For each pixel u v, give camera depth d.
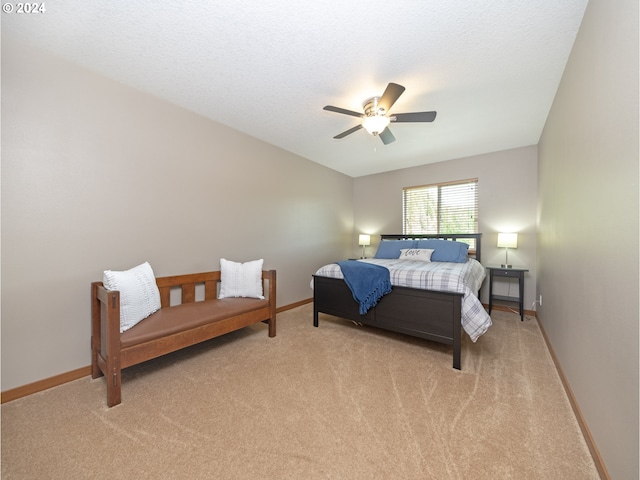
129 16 1.51
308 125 3.00
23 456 1.25
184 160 2.61
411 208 4.75
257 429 1.44
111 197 2.12
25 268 1.74
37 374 1.79
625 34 1.01
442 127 3.02
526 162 3.67
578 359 1.55
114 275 1.88
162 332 1.89
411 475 1.15
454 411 1.58
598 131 1.27
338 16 1.50
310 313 3.66
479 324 2.12
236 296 2.80
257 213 3.38
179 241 2.58
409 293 2.46
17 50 1.70
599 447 1.19
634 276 0.93
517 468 1.19
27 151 1.74
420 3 1.41
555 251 2.27
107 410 1.59
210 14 1.50
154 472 1.17
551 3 1.41
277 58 1.88
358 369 2.09
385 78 2.10
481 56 1.83
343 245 5.10
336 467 1.20
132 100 2.24
